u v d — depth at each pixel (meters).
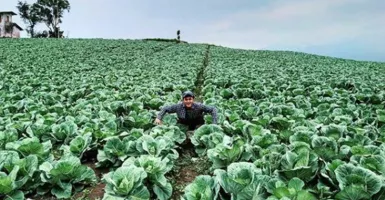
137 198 4.66
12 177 4.89
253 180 4.39
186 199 4.37
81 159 6.82
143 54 32.84
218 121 8.23
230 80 15.85
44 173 5.33
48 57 27.80
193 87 14.98
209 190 4.25
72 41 45.50
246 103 10.05
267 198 3.93
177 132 7.31
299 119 8.35
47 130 7.41
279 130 8.10
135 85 14.40
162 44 45.78
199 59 28.42
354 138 6.45
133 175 4.82
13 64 22.72
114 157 6.31
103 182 5.70
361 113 9.25
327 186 4.77
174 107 8.35
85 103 10.38
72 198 5.33
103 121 8.17
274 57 35.22
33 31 99.88
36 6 97.00
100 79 16.55
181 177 6.16
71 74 18.83
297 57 37.16
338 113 9.02
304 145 5.46
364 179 4.28
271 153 5.27
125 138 6.61
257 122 8.04
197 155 7.20
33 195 5.36
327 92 12.80
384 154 5.46
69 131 7.29
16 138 6.85
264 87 13.59
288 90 13.81
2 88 13.71
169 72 19.72
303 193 3.78
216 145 6.44
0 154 5.41
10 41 42.44
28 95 12.38
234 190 4.41
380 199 4.20
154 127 7.61
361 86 15.00
